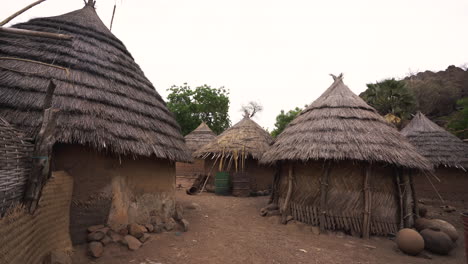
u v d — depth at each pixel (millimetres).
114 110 5363
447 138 12188
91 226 4594
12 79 4711
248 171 13328
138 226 5027
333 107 8133
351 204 6605
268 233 6359
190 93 28672
